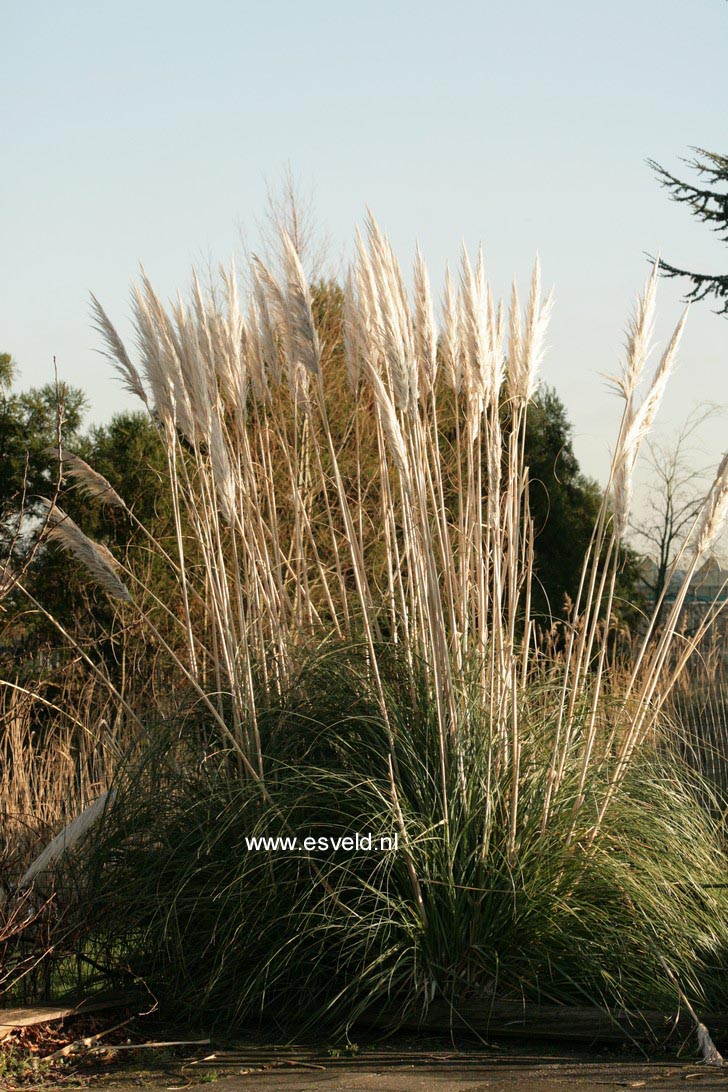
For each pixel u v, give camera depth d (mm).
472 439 5719
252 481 6297
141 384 6133
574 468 15742
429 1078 4203
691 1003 4762
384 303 5293
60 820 7129
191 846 5312
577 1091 4023
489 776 5094
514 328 5859
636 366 5621
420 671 5527
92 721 9016
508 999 4738
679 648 9172
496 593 5406
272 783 5270
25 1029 4703
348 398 12102
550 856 5105
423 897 4941
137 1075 4328
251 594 6152
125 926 5281
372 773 5172
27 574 12125
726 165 19297
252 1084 4180
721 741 8562
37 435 13227
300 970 4906
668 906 5004
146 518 12734
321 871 4973
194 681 5594
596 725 5801
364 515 9836
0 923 5230
